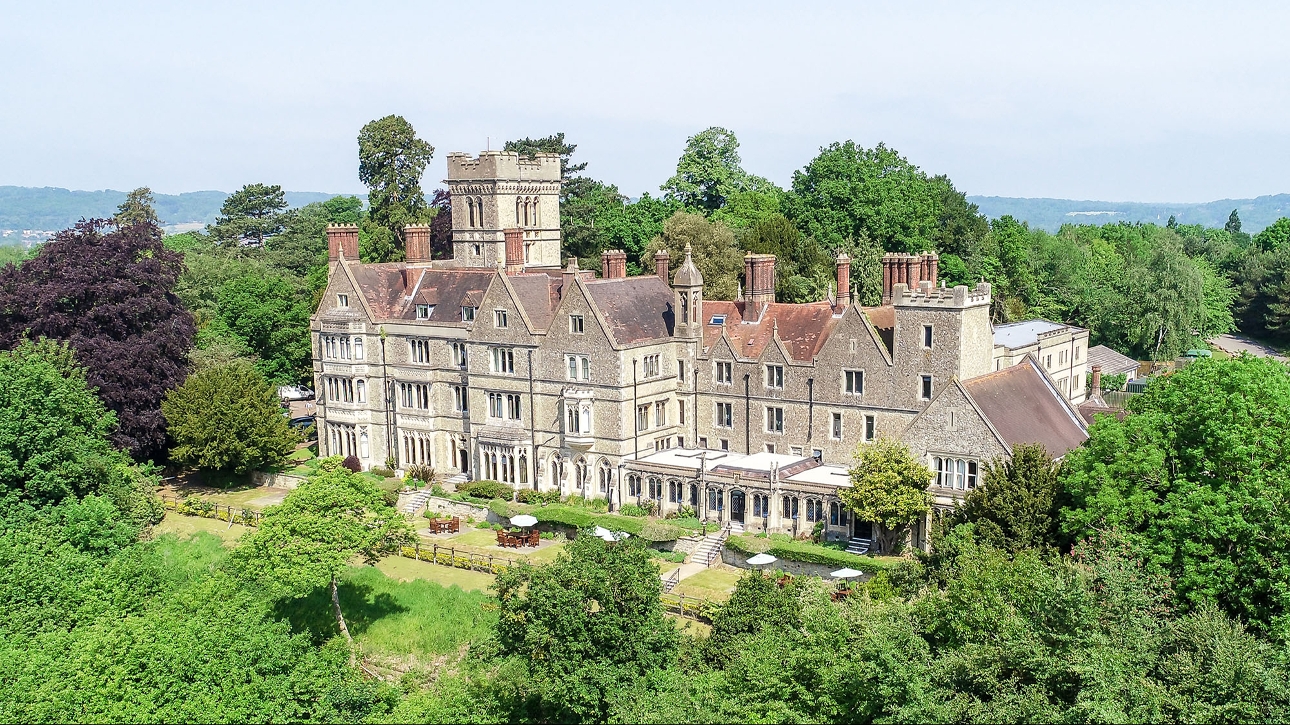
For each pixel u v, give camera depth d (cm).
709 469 8031
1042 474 6216
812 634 5088
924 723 4356
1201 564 5375
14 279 10369
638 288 9150
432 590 7094
